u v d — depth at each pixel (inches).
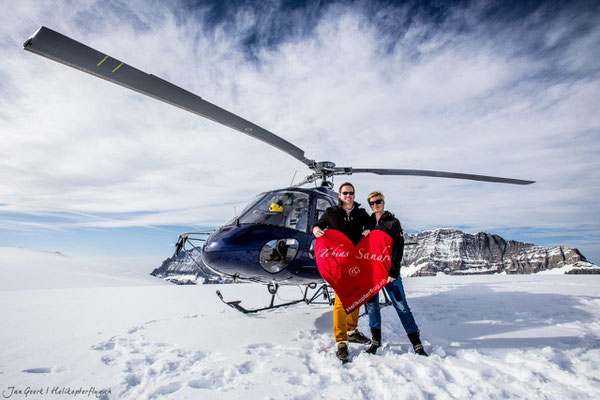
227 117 131.3
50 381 91.8
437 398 79.7
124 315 189.5
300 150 179.5
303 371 99.4
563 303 209.0
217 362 107.3
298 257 150.3
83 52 87.7
